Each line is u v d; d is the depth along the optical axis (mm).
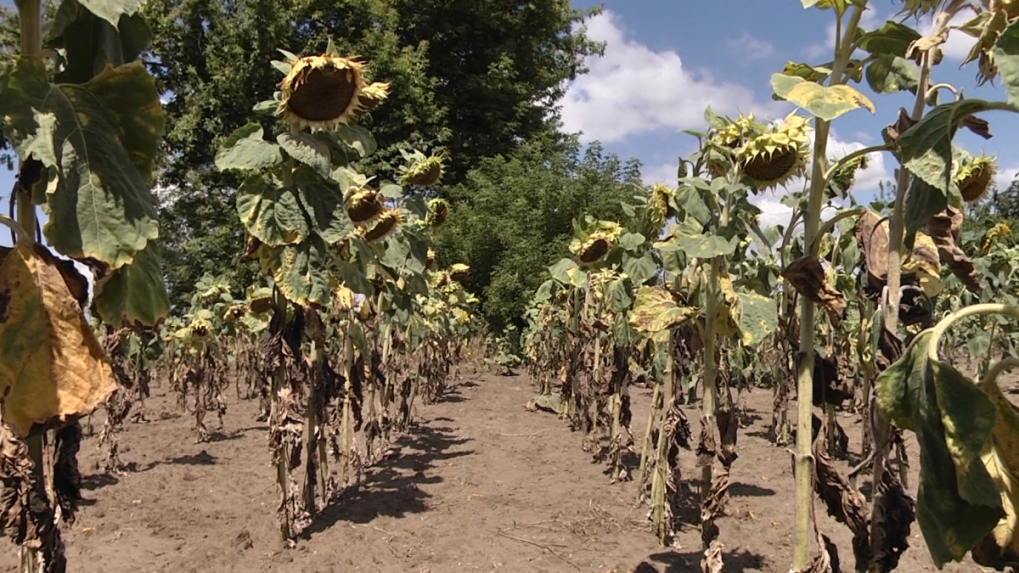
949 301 8141
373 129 17359
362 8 18359
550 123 23578
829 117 1860
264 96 17609
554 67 23922
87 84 1533
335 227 3756
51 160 1407
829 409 6730
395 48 17906
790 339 3137
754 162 2785
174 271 17516
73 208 1449
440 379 10906
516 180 17500
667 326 3461
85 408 1489
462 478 6035
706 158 3670
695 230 3332
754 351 7645
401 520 4859
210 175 18266
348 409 5609
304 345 5090
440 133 18500
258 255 3932
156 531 4613
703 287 3688
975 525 1371
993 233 7793
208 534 4547
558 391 11742
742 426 8617
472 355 16594
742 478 6172
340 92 3547
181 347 7957
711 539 3328
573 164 17859
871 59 2359
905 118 2100
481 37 21516
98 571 3957
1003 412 1388
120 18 1731
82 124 1501
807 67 2371
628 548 4375
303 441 4805
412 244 5277
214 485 5762
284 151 3809
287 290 3758
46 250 1512
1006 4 1574
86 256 1454
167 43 18344
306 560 4141
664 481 4414
